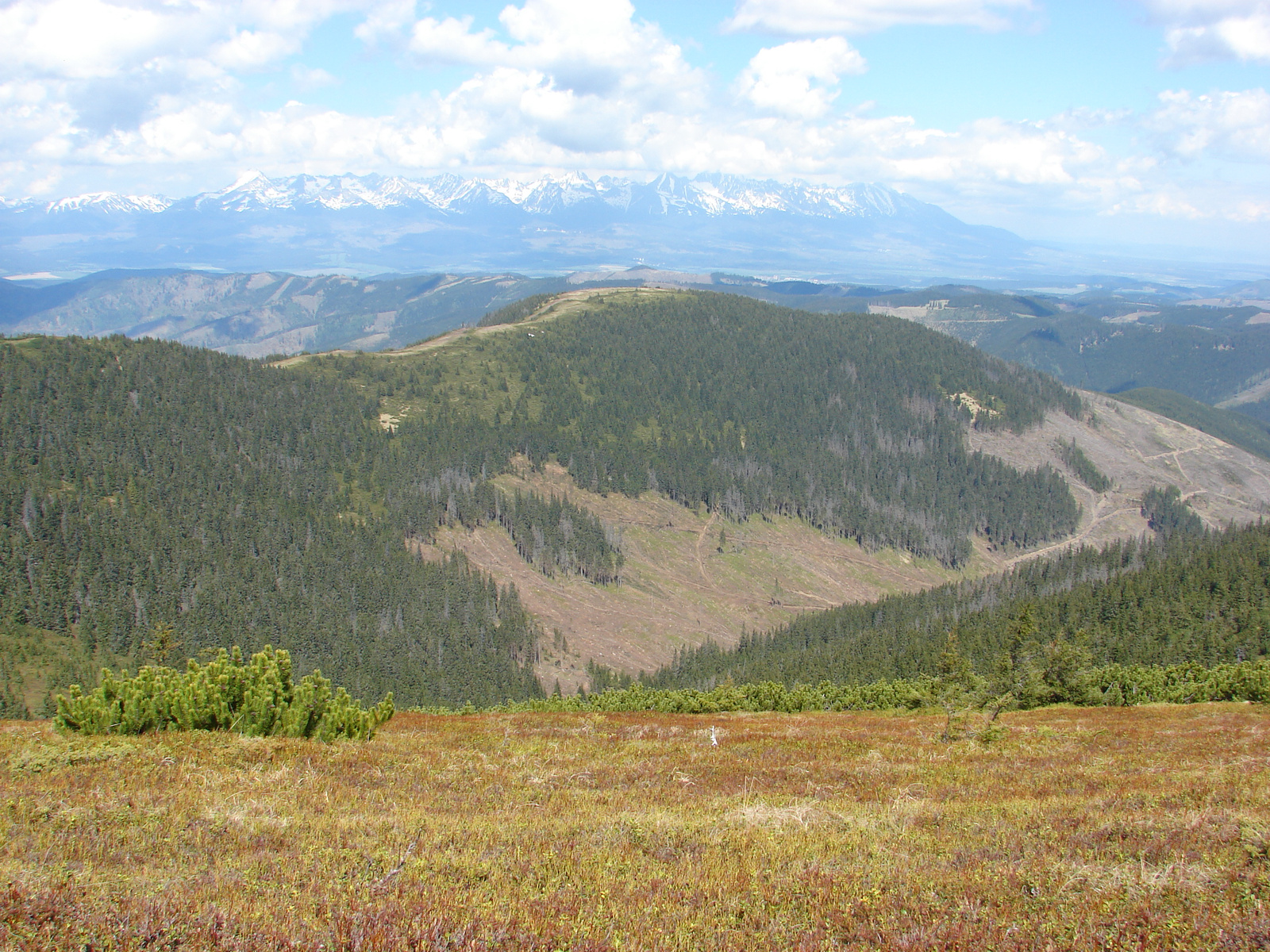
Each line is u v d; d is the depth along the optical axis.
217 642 157.88
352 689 150.50
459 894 12.90
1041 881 13.38
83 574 165.62
